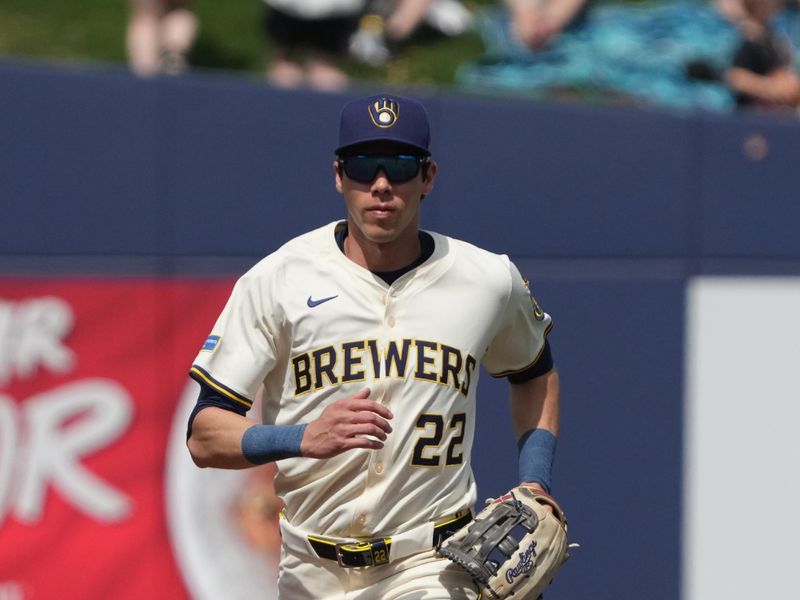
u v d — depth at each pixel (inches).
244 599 716.7
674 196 821.9
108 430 680.4
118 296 682.8
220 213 707.4
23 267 658.8
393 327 422.3
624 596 815.7
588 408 800.3
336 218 738.2
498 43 1238.9
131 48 1093.1
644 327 815.7
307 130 728.3
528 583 422.3
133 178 685.3
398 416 420.2
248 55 1234.6
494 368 469.4
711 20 1243.2
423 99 749.3
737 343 846.5
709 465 839.1
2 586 653.9
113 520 681.6
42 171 662.5
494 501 439.2
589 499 803.4
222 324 430.3
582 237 796.6
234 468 418.0
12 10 1250.6
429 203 752.3
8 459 655.8
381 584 431.2
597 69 1168.8
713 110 840.3
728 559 846.5
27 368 659.4
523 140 776.9
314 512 432.8
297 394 425.7
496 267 437.4
